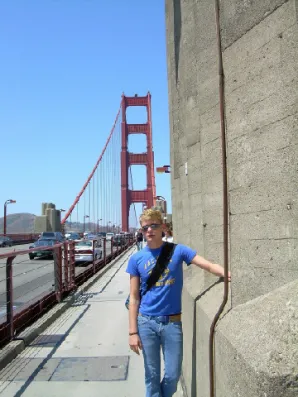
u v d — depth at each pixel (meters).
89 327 7.44
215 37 3.21
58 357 5.73
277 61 2.37
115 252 25.45
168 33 6.12
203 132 3.51
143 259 3.32
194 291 3.83
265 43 2.47
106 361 5.54
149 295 3.28
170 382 3.25
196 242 4.12
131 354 5.84
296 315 1.86
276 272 2.34
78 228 81.94
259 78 2.51
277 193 2.35
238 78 2.72
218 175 3.21
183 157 5.22
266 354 1.77
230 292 2.80
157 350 3.28
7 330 6.07
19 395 4.44
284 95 2.31
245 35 2.64
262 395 1.67
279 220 2.33
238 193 2.72
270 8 2.42
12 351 5.68
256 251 2.52
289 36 2.28
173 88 5.89
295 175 2.22
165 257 3.27
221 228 3.16
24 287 12.88
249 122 2.60
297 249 2.19
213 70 3.27
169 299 3.26
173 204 6.22
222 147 2.87
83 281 13.20
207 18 3.38
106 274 16.27
